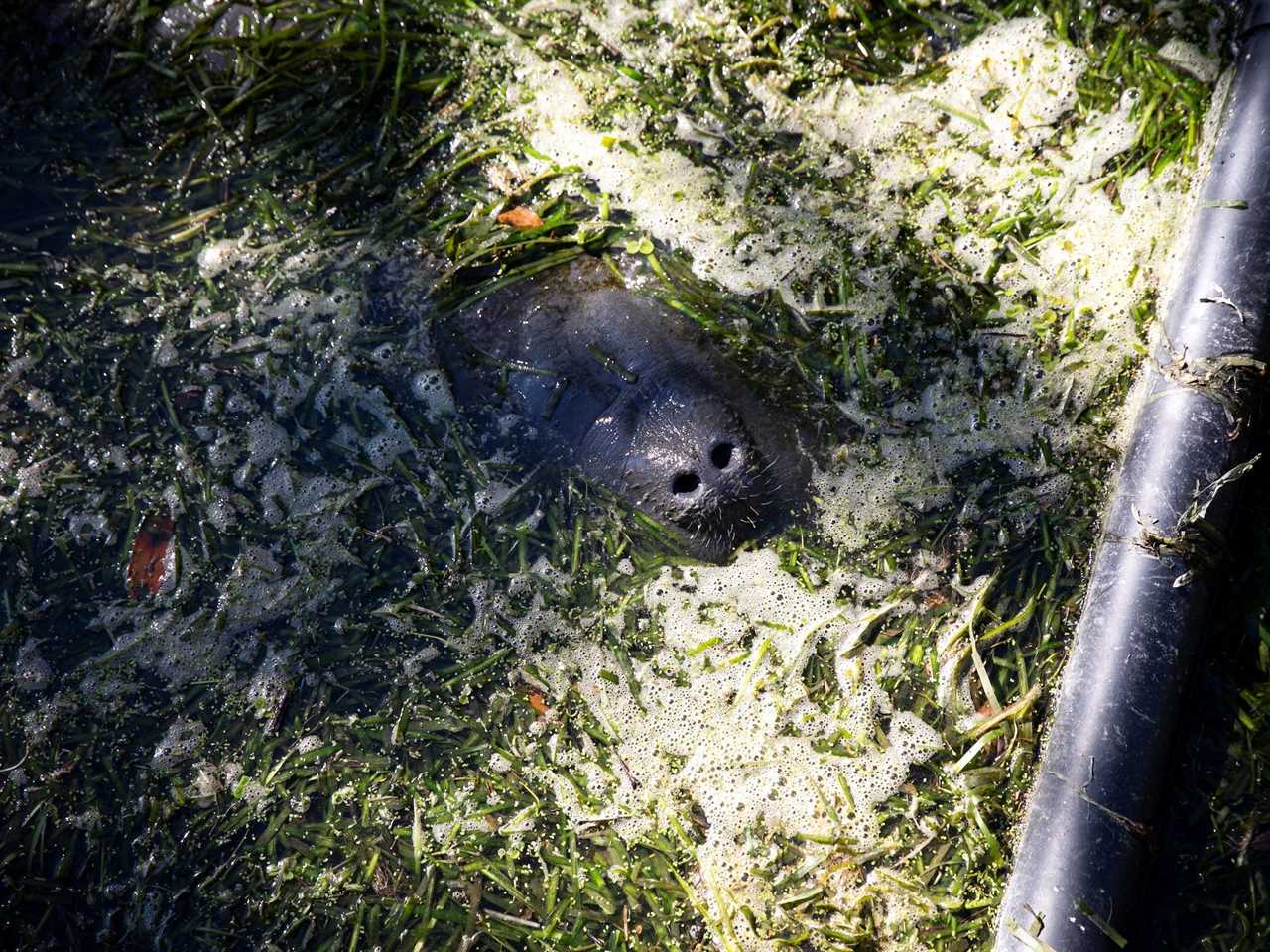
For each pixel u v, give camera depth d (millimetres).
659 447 3428
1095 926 3297
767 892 3451
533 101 3635
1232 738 3430
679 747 3504
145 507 3584
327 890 3482
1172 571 3361
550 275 3549
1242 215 3406
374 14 3633
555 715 3520
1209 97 3539
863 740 3488
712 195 3607
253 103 3625
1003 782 3455
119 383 3598
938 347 3568
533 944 3453
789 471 3492
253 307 3617
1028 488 3529
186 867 3502
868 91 3613
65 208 3621
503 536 3564
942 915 3426
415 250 3602
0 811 3504
